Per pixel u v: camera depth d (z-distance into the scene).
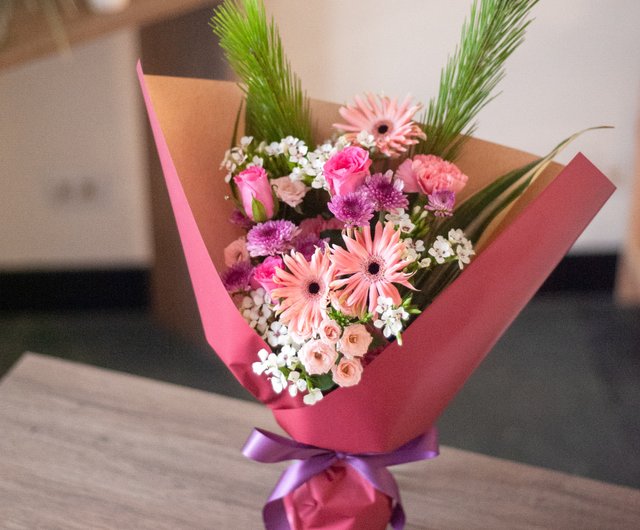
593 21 2.69
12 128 2.81
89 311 3.17
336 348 0.99
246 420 1.36
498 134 2.90
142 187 2.95
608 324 3.05
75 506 1.25
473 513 1.25
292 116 1.13
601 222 3.07
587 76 2.78
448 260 1.01
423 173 1.05
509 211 1.13
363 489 1.15
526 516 1.24
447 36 2.69
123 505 1.25
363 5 2.63
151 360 2.90
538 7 2.66
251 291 1.06
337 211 1.00
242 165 1.11
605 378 2.80
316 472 1.14
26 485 1.27
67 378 1.42
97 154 2.88
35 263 3.10
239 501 1.26
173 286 2.88
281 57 1.10
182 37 2.37
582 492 1.27
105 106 2.78
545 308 3.14
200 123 1.15
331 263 0.99
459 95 1.09
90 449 1.32
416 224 1.04
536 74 2.78
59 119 2.80
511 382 2.79
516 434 2.58
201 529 1.22
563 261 3.15
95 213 3.00
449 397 1.12
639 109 2.79
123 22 2.15
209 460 1.31
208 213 1.14
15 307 3.15
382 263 0.98
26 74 2.71
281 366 1.01
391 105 1.11
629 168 2.94
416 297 1.06
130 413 1.37
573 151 2.92
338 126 1.12
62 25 2.14
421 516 1.24
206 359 2.90
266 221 1.07
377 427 1.07
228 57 1.11
